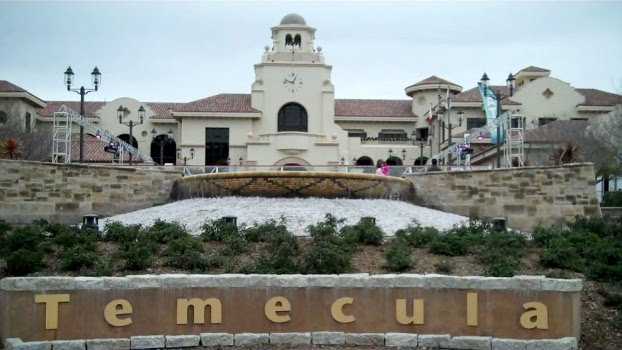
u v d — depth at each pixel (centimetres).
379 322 1336
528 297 1325
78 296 1290
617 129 4938
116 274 1587
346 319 1333
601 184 4888
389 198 2912
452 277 1340
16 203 2803
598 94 6975
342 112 7169
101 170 2941
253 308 1334
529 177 2864
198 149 6438
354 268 1650
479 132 4588
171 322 1314
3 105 6012
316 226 2091
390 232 2211
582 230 2231
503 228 2138
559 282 1321
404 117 7138
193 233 2144
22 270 1603
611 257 1767
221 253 1750
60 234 1941
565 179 2830
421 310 1333
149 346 1291
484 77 4425
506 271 1569
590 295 1537
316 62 6625
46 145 5500
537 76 7450
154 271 1608
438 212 2769
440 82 7119
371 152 6719
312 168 3462
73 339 1279
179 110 6431
